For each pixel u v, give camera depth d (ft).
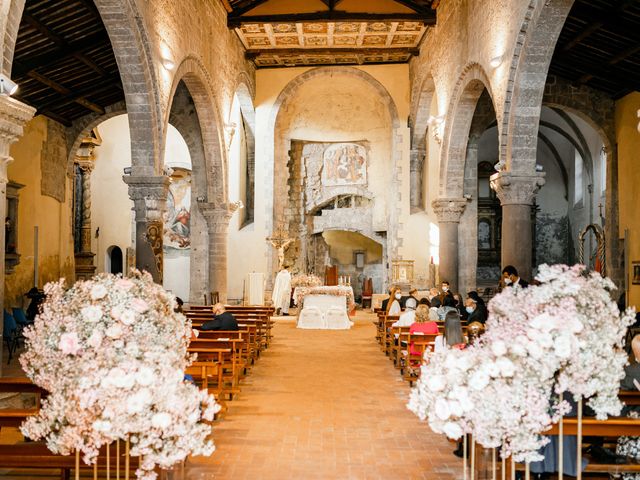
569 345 15.69
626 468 19.36
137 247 48.19
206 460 23.08
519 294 17.08
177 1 52.21
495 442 15.85
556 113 84.58
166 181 48.47
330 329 66.33
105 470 19.02
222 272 71.97
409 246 84.69
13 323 46.52
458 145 65.31
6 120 25.88
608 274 64.80
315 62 87.86
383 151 93.45
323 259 100.68
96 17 49.42
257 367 43.01
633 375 21.44
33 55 51.78
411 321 45.47
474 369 16.16
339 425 28.14
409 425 28.17
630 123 61.72
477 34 52.80
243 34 77.46
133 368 15.43
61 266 72.69
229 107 73.56
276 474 21.67
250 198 93.09
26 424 16.01
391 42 81.25
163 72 48.85
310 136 94.22
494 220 97.35
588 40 53.83
